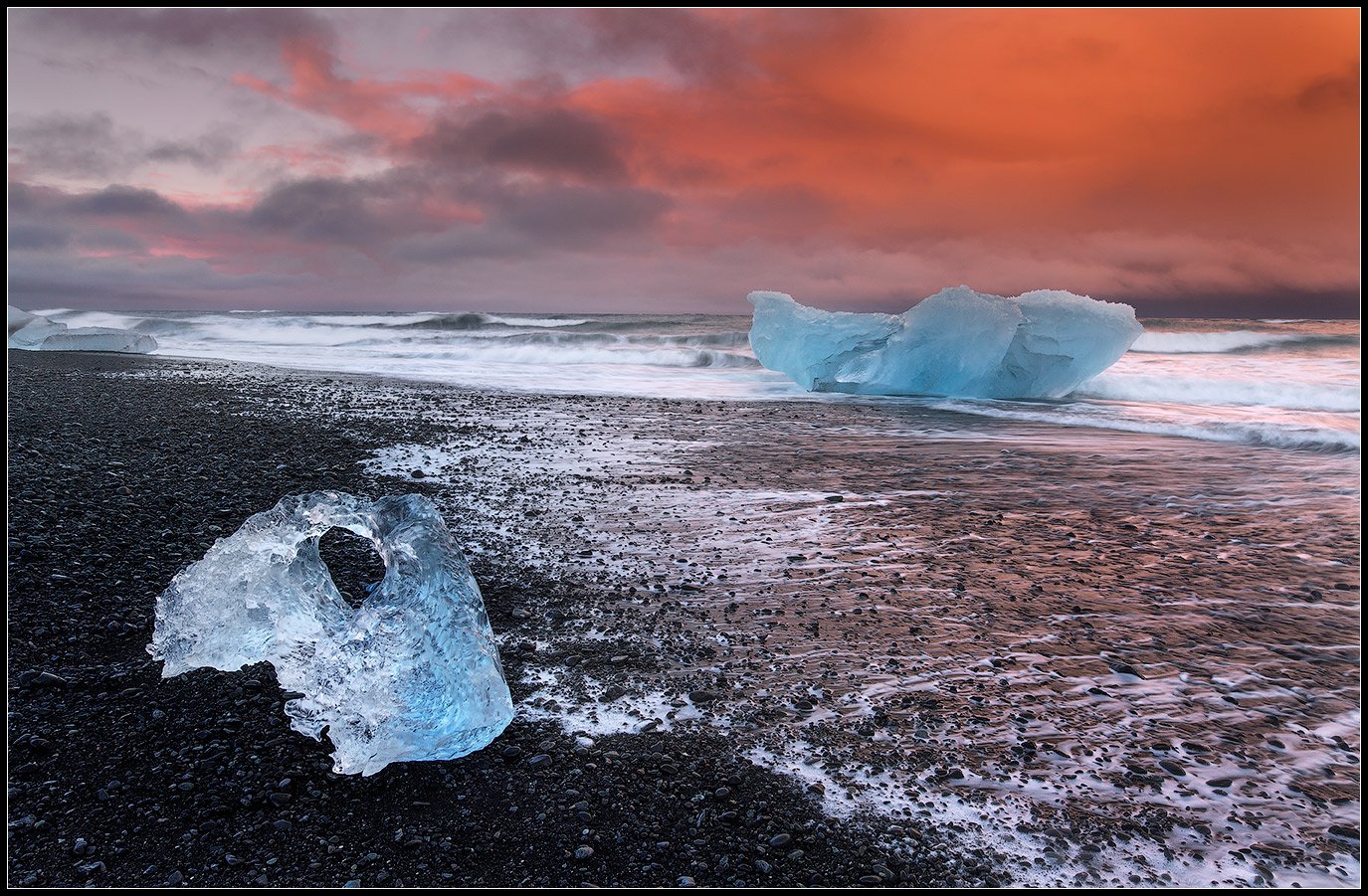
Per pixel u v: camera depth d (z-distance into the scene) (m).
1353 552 5.64
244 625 3.44
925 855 2.71
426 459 8.08
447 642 3.12
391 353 24.42
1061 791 3.05
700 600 4.80
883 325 16.09
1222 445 9.69
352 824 2.81
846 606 4.73
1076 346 14.48
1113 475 8.00
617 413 12.19
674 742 3.34
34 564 4.66
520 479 7.48
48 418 9.16
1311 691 3.77
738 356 21.25
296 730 3.23
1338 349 21.67
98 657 3.79
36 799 2.87
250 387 13.64
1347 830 2.81
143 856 2.64
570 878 2.60
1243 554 5.64
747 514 6.53
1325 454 8.95
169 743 3.19
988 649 4.20
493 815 2.88
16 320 22.58
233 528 5.59
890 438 10.22
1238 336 22.47
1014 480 7.78
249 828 2.77
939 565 5.41
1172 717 3.56
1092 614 4.64
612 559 5.44
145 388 12.73
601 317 48.16
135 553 5.00
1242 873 2.63
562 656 4.08
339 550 5.26
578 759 3.21
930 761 3.24
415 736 3.02
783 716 3.55
